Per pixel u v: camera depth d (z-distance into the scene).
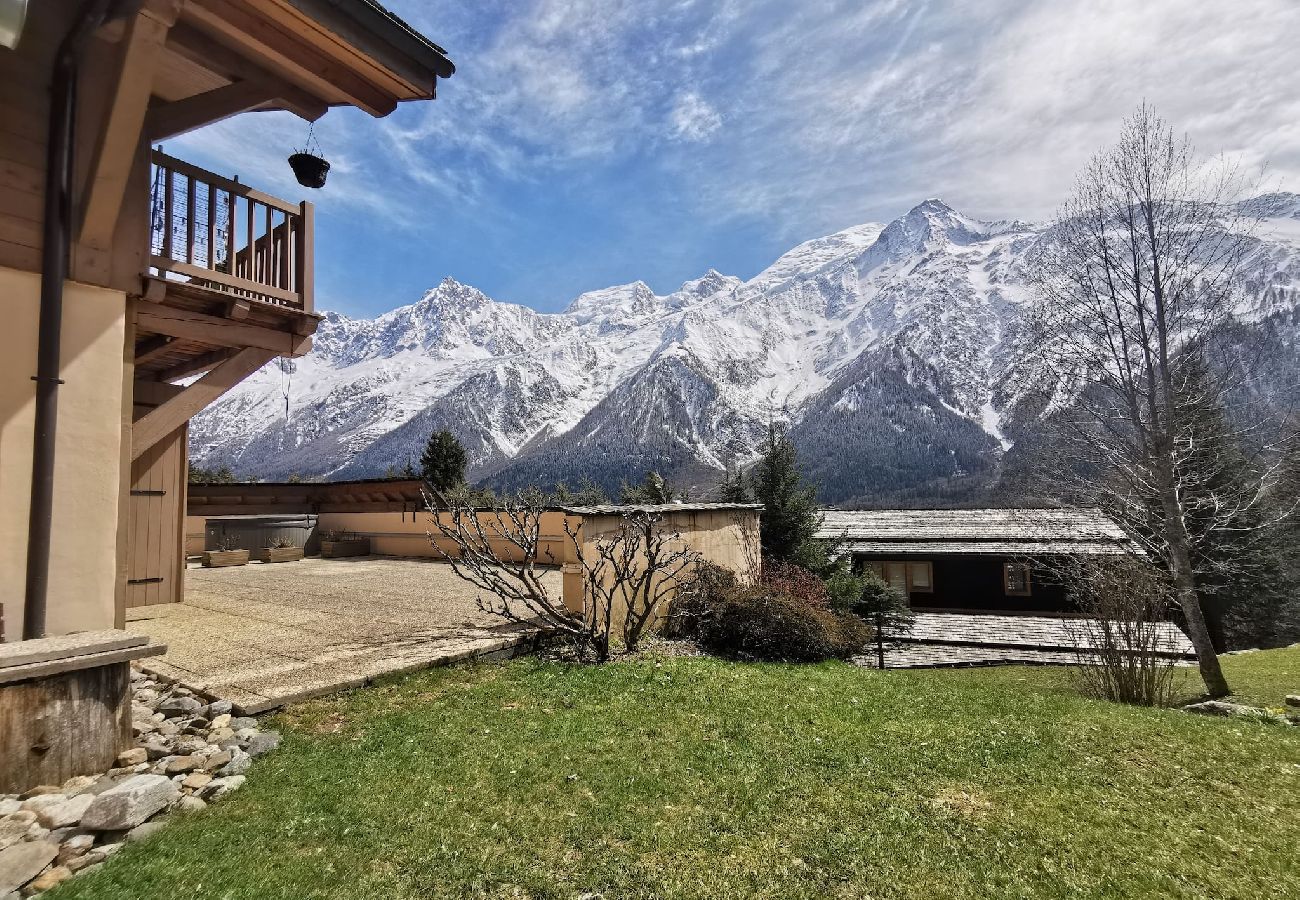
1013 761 4.43
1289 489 16.92
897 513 27.88
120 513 5.31
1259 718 6.48
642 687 5.91
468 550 7.22
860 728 5.08
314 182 7.28
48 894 2.60
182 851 2.95
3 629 4.31
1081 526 19.28
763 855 3.10
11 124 4.71
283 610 8.17
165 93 7.03
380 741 4.34
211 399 6.63
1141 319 14.00
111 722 3.65
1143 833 3.39
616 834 3.26
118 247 5.29
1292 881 2.93
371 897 2.69
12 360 4.67
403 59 5.89
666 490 27.28
